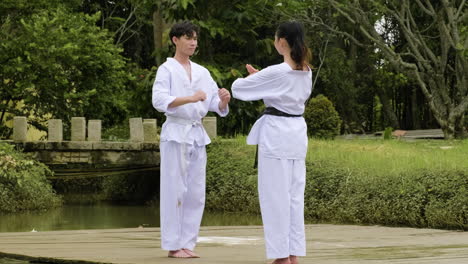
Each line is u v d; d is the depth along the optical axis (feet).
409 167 44.78
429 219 38.75
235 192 50.98
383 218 41.09
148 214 49.75
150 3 72.23
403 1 70.85
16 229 40.55
